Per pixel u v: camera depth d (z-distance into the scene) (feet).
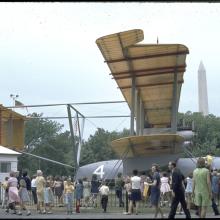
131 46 118.01
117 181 111.34
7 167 118.21
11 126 197.47
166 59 128.77
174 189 57.77
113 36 110.42
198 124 427.74
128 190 89.92
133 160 137.28
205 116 439.22
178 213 83.10
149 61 129.70
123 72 138.62
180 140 119.85
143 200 102.32
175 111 138.41
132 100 139.23
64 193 100.94
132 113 137.80
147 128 188.96
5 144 194.59
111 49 120.26
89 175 189.26
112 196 135.74
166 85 154.92
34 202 103.40
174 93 138.51
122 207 110.22
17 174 96.17
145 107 189.37
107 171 184.65
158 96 171.22
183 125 178.70
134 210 89.45
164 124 225.35
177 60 129.70
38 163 460.96
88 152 480.23
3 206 102.01
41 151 479.00
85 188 112.47
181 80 149.48
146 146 125.18
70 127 203.00
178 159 142.51
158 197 71.92
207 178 53.36
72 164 463.83
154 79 146.41
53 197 107.55
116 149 132.46
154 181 71.97
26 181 91.50
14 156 120.16
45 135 488.02
